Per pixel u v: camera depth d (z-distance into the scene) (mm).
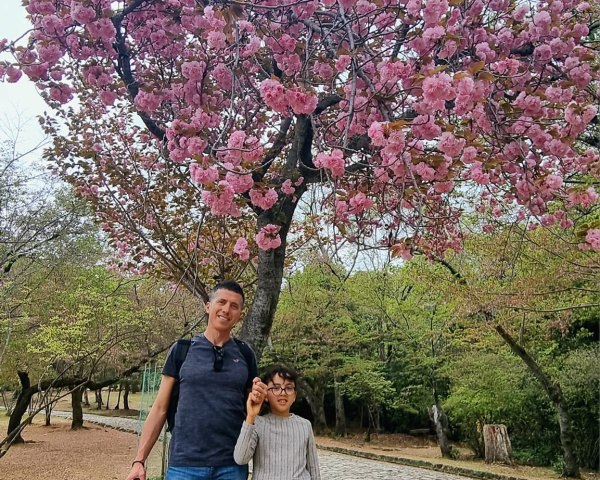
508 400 14117
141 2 4629
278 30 4383
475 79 3488
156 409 2670
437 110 3512
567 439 11797
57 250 11102
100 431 20188
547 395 13055
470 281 10203
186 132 3971
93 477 11219
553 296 9922
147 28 5016
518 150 4121
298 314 18344
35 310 14086
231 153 3646
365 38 4012
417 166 3496
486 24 4680
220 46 4000
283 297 18328
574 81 4230
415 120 3508
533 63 4328
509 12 4750
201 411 2578
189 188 6543
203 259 7199
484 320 12039
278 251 4680
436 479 10766
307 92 3549
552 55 4285
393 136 3090
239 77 4512
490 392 14125
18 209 10633
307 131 4480
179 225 7277
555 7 4500
